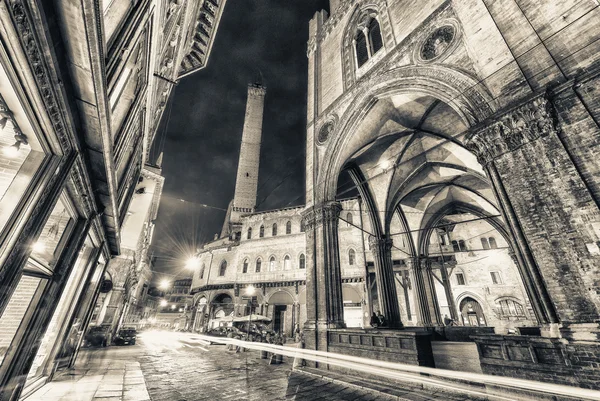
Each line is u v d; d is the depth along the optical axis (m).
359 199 24.78
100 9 2.43
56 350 6.75
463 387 5.70
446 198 18.27
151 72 5.98
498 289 20.73
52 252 5.13
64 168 3.65
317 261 11.34
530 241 5.29
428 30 9.84
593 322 4.29
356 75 13.34
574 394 4.07
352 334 8.92
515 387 4.83
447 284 20.78
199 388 6.61
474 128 6.53
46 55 2.46
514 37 6.75
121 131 5.48
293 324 23.25
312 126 15.06
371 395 6.38
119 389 6.12
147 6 3.96
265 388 6.82
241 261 28.14
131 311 32.41
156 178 20.97
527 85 6.13
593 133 5.00
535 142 5.60
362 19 14.30
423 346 7.18
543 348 4.74
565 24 6.06
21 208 2.99
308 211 12.57
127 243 18.31
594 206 4.63
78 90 3.16
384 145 14.29
